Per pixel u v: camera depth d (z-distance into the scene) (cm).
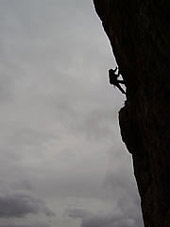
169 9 1638
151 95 2058
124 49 2238
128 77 2428
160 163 2119
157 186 2197
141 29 1888
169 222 2066
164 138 2008
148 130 2183
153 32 1778
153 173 2241
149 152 2272
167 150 2016
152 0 1689
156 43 1795
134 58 2188
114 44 2416
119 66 2514
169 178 2095
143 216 2569
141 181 2573
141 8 1803
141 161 2608
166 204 2134
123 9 2031
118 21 2145
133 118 2531
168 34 1689
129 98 2514
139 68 2130
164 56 1792
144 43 1920
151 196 2341
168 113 1956
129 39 2131
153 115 2061
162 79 1903
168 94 1930
